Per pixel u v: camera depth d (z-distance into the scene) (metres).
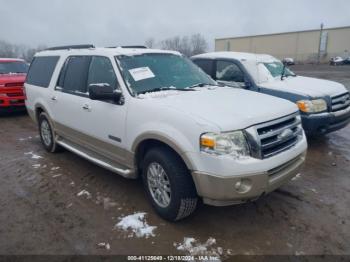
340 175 4.52
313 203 3.72
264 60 6.78
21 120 8.89
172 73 4.14
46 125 5.49
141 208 3.64
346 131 6.95
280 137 3.06
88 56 4.35
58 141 5.18
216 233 3.14
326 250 2.87
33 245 2.99
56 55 5.19
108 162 4.05
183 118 2.96
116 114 3.65
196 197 3.12
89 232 3.18
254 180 2.79
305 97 5.35
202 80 4.36
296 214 3.47
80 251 2.89
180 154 2.94
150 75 3.89
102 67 4.05
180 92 3.71
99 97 3.53
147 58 4.12
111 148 3.87
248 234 3.12
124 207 3.67
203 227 3.25
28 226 3.31
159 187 3.35
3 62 10.38
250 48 72.00
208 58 7.02
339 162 5.03
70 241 3.04
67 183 4.36
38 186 4.29
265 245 2.95
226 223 3.32
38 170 4.86
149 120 3.24
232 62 6.53
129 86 3.63
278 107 3.29
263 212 3.52
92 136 4.16
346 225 3.25
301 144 3.38
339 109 5.63
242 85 6.24
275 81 6.28
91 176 4.58
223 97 3.55
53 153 5.64
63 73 4.83
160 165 3.23
